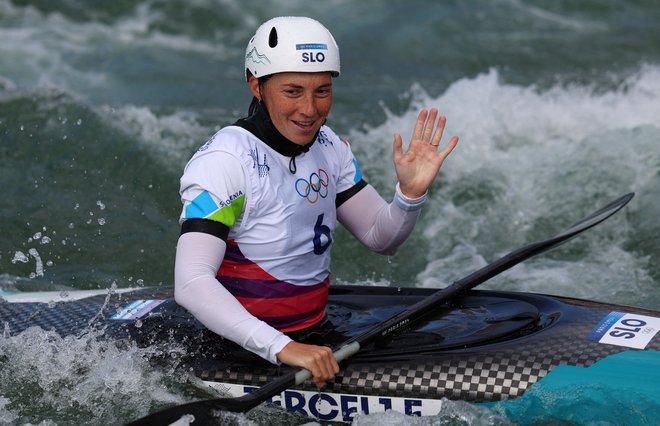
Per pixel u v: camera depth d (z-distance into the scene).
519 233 22.69
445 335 12.88
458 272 20.86
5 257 20.44
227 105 32.00
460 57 38.38
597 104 29.47
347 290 14.94
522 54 38.47
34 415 12.55
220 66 37.97
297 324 12.90
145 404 12.56
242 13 44.94
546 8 45.28
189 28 43.19
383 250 13.45
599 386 11.49
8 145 25.95
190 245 11.59
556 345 12.31
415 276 20.88
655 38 40.25
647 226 22.14
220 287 11.54
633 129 26.47
